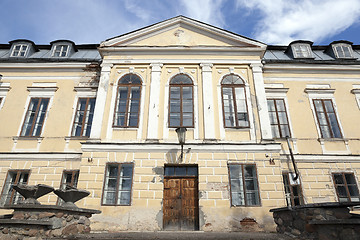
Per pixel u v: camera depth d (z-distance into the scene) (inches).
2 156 437.7
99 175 372.2
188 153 386.6
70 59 508.4
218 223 348.2
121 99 434.3
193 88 438.0
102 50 464.1
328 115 475.8
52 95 491.5
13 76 509.7
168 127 407.2
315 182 419.8
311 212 220.4
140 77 446.9
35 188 236.5
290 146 442.9
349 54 536.4
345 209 211.5
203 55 463.2
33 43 565.9
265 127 405.7
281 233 275.3
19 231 214.7
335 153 440.5
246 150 387.9
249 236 268.4
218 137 400.2
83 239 243.3
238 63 456.4
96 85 495.8
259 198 362.3
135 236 269.0
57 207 232.8
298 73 505.4
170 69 454.9
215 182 370.3
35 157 437.7
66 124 466.0
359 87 498.0
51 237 226.7
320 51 567.8
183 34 486.3
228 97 435.5
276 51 574.9
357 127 463.5
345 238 195.8
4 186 421.1
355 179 421.7
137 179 371.2
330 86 496.7
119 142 391.2
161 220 349.4
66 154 437.1
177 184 382.0
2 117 473.1
